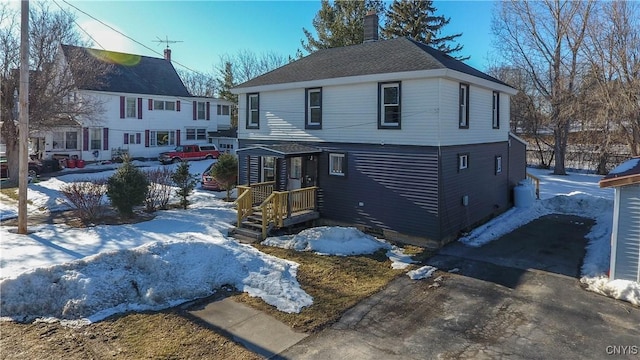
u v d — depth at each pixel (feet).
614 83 88.43
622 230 31.45
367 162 48.11
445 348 23.71
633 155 89.20
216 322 26.43
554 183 89.61
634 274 31.12
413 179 44.75
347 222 50.08
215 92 212.23
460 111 48.01
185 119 139.33
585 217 58.39
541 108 117.60
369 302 29.86
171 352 22.74
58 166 100.73
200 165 114.73
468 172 49.96
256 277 32.96
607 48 88.38
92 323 25.89
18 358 21.70
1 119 80.84
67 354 22.26
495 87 55.16
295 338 24.67
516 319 27.30
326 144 51.65
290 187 55.57
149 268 31.86
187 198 66.28
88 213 51.55
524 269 36.96
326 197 51.72
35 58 81.35
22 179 43.86
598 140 102.53
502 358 22.65
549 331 25.64
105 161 116.67
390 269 36.81
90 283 28.81
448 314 28.07
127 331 25.04
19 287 27.68
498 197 59.52
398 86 45.37
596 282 32.83
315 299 30.22
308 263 37.65
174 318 26.81
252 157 59.98
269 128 58.03
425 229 44.09
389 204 46.60
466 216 49.62
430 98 43.27
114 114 120.88
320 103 52.01
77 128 113.50
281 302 29.35
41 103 81.92
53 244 40.32
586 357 22.75
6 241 40.60
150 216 54.08
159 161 123.54
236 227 48.16
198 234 42.55
